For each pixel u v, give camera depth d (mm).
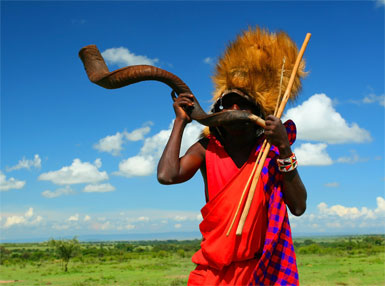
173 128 3221
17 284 45625
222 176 3104
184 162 3227
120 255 103625
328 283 36969
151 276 51094
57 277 54625
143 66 3244
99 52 3400
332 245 127375
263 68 3236
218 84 3395
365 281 38125
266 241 2873
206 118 3104
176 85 3254
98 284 42656
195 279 3141
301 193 2955
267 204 3057
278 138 2844
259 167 2885
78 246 72000
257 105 3225
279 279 2930
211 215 3031
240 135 3189
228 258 2914
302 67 3461
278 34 3428
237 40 3453
